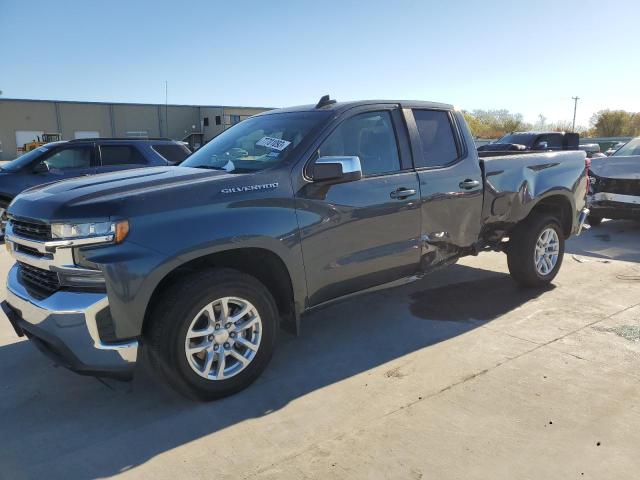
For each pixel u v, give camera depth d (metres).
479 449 2.83
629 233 9.17
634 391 3.43
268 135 4.09
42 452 2.90
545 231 5.56
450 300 5.36
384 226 4.12
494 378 3.64
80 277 2.96
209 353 3.30
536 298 5.39
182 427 3.12
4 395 3.55
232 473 2.69
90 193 3.14
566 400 3.32
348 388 3.55
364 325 4.71
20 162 9.51
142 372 3.85
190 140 54.47
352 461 2.75
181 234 3.10
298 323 3.80
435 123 4.72
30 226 3.24
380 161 4.21
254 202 3.40
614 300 5.30
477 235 4.98
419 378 3.67
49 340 3.05
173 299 3.12
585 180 5.99
